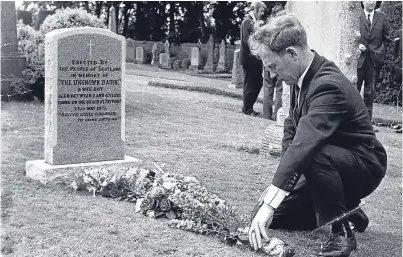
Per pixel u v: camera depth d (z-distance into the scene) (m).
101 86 6.45
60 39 6.14
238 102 15.12
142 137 8.81
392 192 6.30
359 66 11.73
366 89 12.05
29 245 3.80
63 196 5.14
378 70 12.11
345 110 3.54
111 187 5.16
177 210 4.56
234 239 3.99
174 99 14.23
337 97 3.51
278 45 3.52
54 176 5.79
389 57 17.89
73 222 4.33
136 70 27.09
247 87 12.73
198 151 7.91
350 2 8.27
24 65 12.94
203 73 30.30
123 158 6.63
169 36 42.25
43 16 30.92
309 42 8.00
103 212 4.64
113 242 3.93
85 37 6.32
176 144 8.39
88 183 5.33
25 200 4.91
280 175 3.28
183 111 12.23
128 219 4.47
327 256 3.70
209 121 11.11
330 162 3.58
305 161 3.33
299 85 3.66
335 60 8.34
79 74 6.29
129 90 15.85
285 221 4.38
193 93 16.52
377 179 3.81
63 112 6.17
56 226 4.22
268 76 12.10
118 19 44.88
